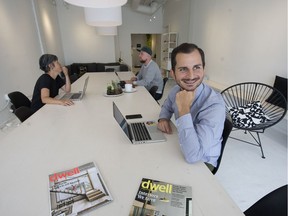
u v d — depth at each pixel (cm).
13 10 324
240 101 296
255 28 321
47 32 486
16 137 120
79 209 67
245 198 166
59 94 226
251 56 335
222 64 418
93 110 168
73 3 131
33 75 388
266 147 242
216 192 73
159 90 303
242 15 346
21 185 79
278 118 216
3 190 76
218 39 423
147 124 134
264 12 300
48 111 167
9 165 92
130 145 108
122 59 798
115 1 136
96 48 670
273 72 296
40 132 126
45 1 490
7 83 292
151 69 290
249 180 187
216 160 111
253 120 219
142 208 67
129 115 155
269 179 188
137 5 617
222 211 65
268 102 274
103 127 132
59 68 218
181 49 96
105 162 93
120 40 776
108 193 73
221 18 407
